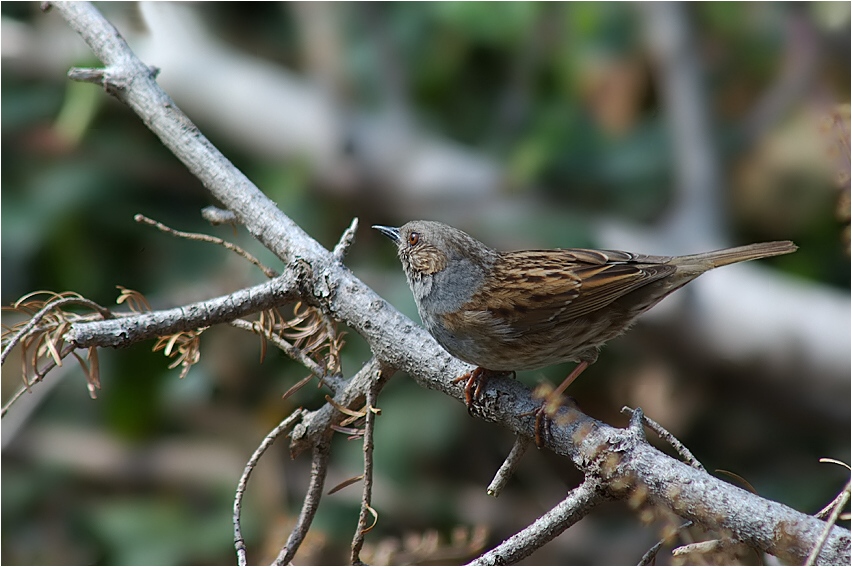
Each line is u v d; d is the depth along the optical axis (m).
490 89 11.72
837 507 4.41
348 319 6.45
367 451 5.89
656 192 11.24
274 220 6.86
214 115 11.98
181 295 10.26
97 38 7.61
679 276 7.89
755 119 11.32
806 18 11.06
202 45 12.43
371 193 11.42
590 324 7.68
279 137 11.64
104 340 5.86
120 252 10.84
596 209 11.31
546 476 10.57
